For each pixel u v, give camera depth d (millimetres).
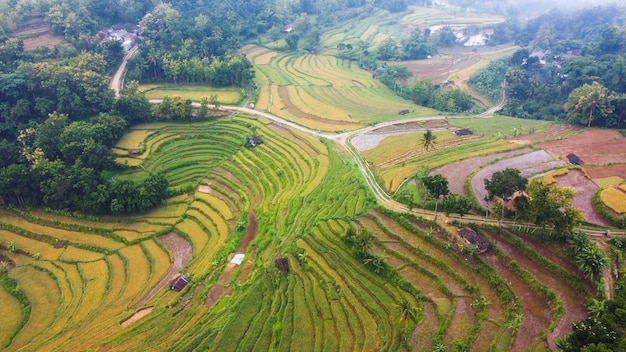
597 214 57719
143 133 97125
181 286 60375
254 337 47156
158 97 110625
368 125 101938
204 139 98500
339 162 83000
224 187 84500
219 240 69938
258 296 53281
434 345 43906
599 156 73875
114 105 96938
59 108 91625
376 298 51125
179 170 89000
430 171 72125
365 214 64625
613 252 51344
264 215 73062
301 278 55188
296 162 86188
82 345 50750
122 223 76125
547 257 52344
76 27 117125
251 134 97500
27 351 51812
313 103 116062
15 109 87562
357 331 46594
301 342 45906
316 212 67812
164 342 49000
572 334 39562
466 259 54406
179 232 73875
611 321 38625
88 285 63500
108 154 84188
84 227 75500
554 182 65250
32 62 102312
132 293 61219
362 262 56406
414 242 58219
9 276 65688
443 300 49844
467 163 74125
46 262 68500
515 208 57125
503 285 49969
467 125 102438
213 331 49125
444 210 62062
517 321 43875
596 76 115000
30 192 78188
